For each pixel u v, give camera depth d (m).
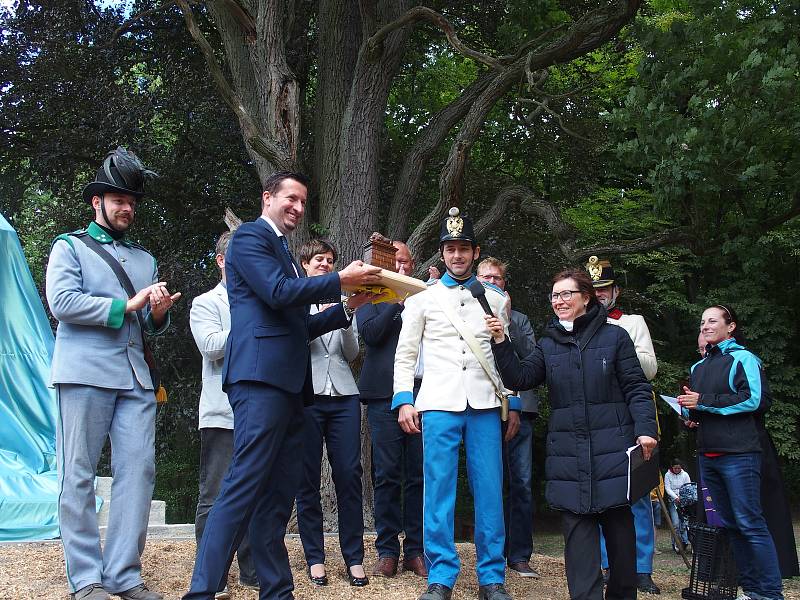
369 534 7.78
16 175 15.01
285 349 3.88
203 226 14.23
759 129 10.12
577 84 15.14
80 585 4.21
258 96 10.20
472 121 10.33
